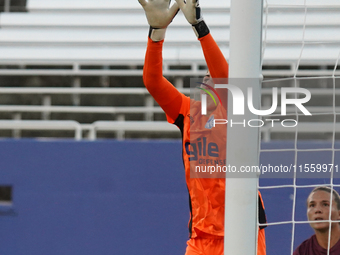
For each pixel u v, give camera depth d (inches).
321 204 372.8
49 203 527.5
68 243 522.6
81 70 756.6
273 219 493.7
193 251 287.4
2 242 526.0
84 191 526.3
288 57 687.1
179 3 242.2
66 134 716.7
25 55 735.7
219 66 253.0
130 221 520.1
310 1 505.4
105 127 596.4
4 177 531.8
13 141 534.6
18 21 752.3
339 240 372.2
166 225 516.7
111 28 743.7
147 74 266.2
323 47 689.0
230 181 211.3
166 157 522.6
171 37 714.8
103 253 519.8
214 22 713.0
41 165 531.5
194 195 286.4
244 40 211.2
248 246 207.3
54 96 737.6
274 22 701.9
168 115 295.9
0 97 740.7
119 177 524.7
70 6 756.0
